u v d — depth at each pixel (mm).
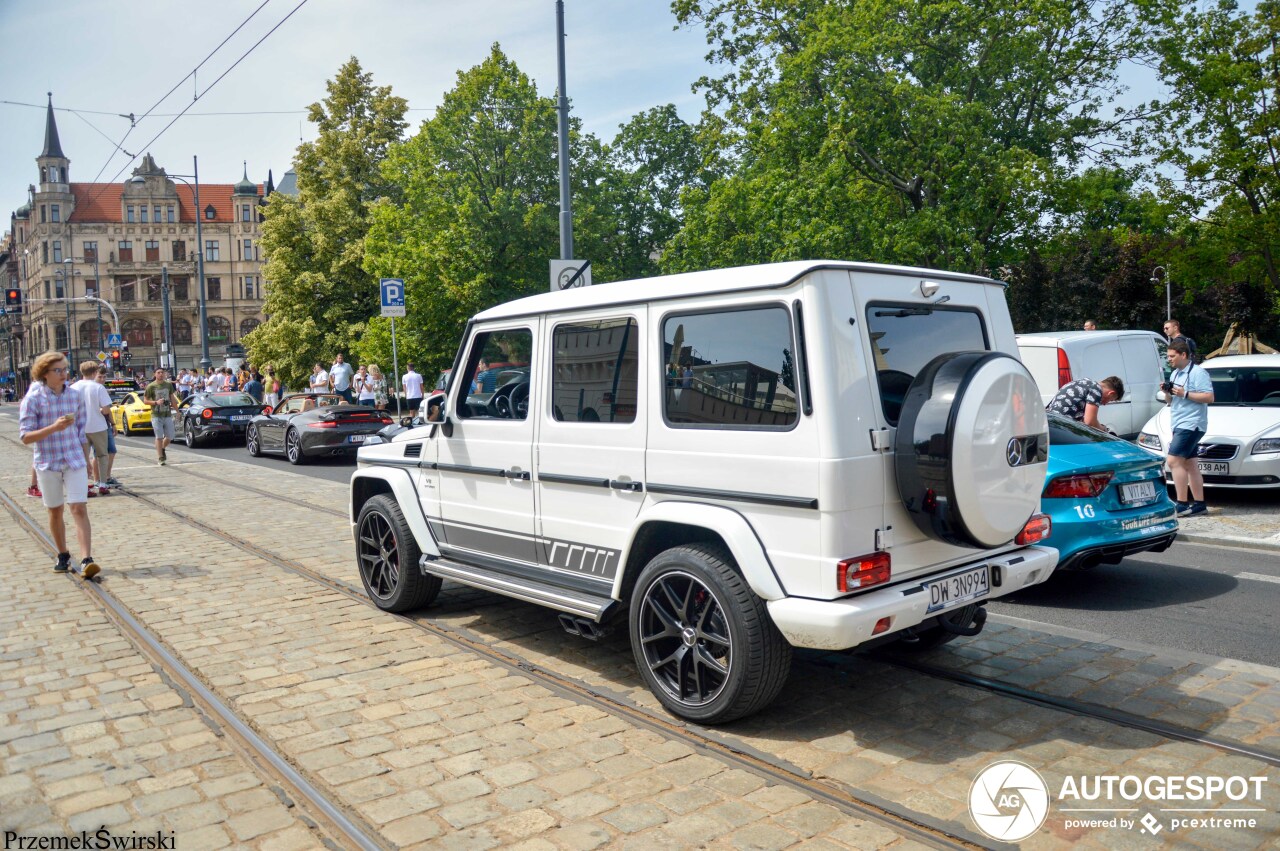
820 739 4039
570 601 4734
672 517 4207
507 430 5262
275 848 3189
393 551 6242
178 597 6789
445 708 4469
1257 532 8648
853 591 3752
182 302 90500
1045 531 4660
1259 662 5121
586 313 4781
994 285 4773
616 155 39750
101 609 6512
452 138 29156
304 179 36469
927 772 3693
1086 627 5852
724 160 32500
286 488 13289
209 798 3564
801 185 23750
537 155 29531
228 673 5035
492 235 28672
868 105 23734
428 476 5934
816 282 3799
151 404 17266
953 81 24203
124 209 89438
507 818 3359
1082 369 12078
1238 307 30156
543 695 4645
